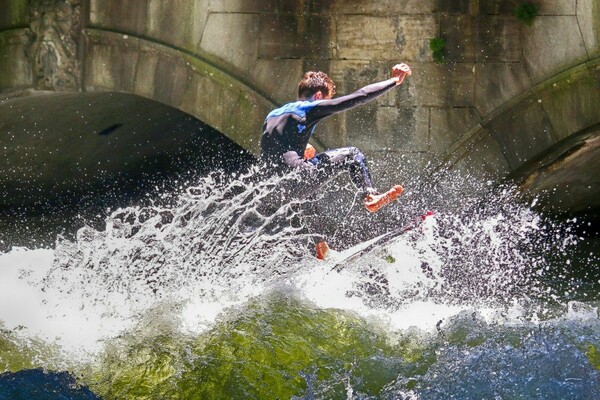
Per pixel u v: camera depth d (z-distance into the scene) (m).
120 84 38.44
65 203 48.88
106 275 31.92
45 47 38.81
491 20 35.81
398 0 36.09
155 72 38.03
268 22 36.84
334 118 36.56
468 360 27.83
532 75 35.72
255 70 37.03
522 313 30.92
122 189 50.69
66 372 27.52
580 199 41.12
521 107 35.91
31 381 27.28
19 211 47.91
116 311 29.58
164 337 28.47
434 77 36.12
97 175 50.06
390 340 28.72
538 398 26.36
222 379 27.28
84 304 29.88
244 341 28.30
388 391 26.95
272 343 28.25
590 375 27.05
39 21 38.84
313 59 36.66
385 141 36.41
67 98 42.12
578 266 37.34
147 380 27.33
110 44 38.44
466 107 36.06
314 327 28.98
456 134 36.16
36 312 29.36
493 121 36.03
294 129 30.58
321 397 26.92
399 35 36.16
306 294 30.58
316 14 36.53
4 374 27.39
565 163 37.72
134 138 49.34
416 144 36.34
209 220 33.41
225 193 36.81
